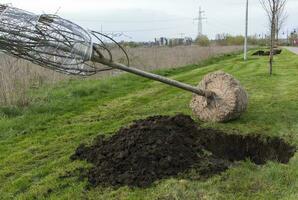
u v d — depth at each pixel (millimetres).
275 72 17719
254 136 7414
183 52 32250
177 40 74375
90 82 15391
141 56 23703
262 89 12266
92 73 6797
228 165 5973
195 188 5191
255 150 7383
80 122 9367
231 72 19266
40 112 10336
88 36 6379
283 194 4969
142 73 7422
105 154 6289
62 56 6230
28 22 5949
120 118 9602
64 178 5844
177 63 24000
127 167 5750
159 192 5094
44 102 11227
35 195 5398
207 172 5645
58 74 14703
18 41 5949
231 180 5430
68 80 15539
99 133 8188
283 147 7086
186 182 5316
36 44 6016
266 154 7258
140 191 5180
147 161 5762
